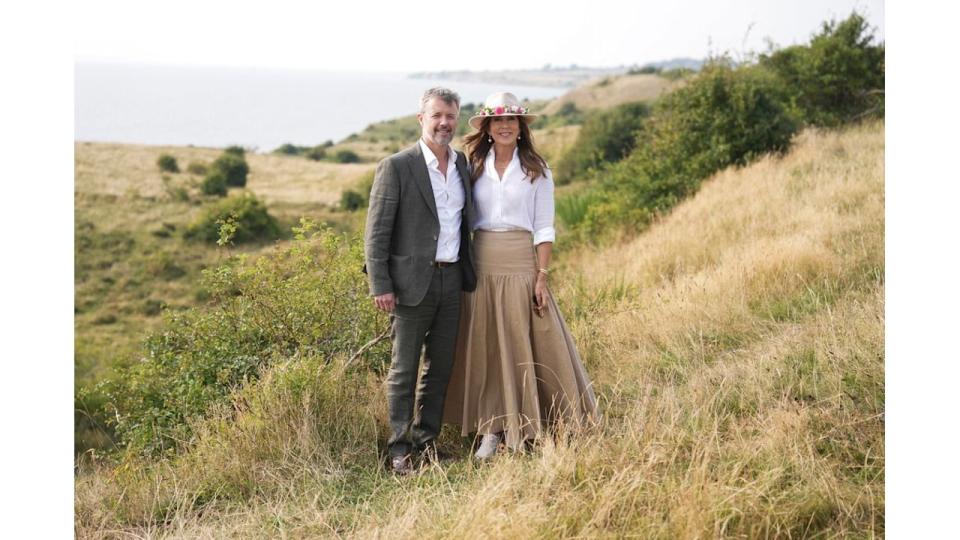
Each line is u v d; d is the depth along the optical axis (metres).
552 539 2.63
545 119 49.56
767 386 3.75
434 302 3.53
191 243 29.23
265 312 4.85
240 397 4.09
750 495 2.72
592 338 4.92
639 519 2.70
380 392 4.16
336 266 4.86
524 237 3.64
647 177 12.12
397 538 2.81
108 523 3.42
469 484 3.29
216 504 3.46
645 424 3.40
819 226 6.55
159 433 4.39
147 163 42.62
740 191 9.36
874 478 2.91
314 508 3.18
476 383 3.73
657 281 7.02
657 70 56.12
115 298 24.73
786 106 12.88
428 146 3.46
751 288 5.41
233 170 40.47
